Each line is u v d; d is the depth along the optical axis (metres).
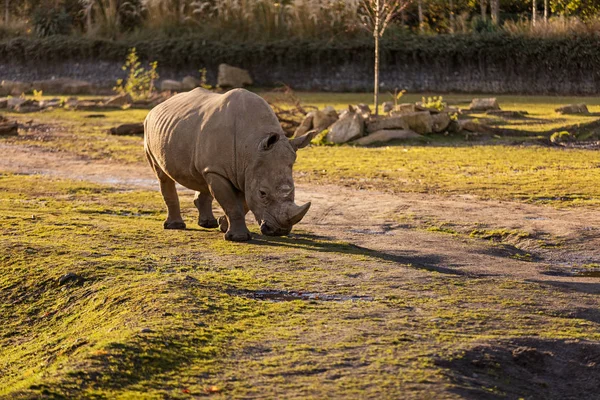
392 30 90.19
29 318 15.84
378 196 30.38
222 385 11.18
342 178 35.38
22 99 71.56
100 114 65.31
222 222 21.75
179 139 21.03
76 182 33.78
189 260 18.22
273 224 19.17
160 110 22.27
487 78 86.38
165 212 26.56
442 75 87.62
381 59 88.62
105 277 16.58
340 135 48.19
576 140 47.97
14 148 46.28
